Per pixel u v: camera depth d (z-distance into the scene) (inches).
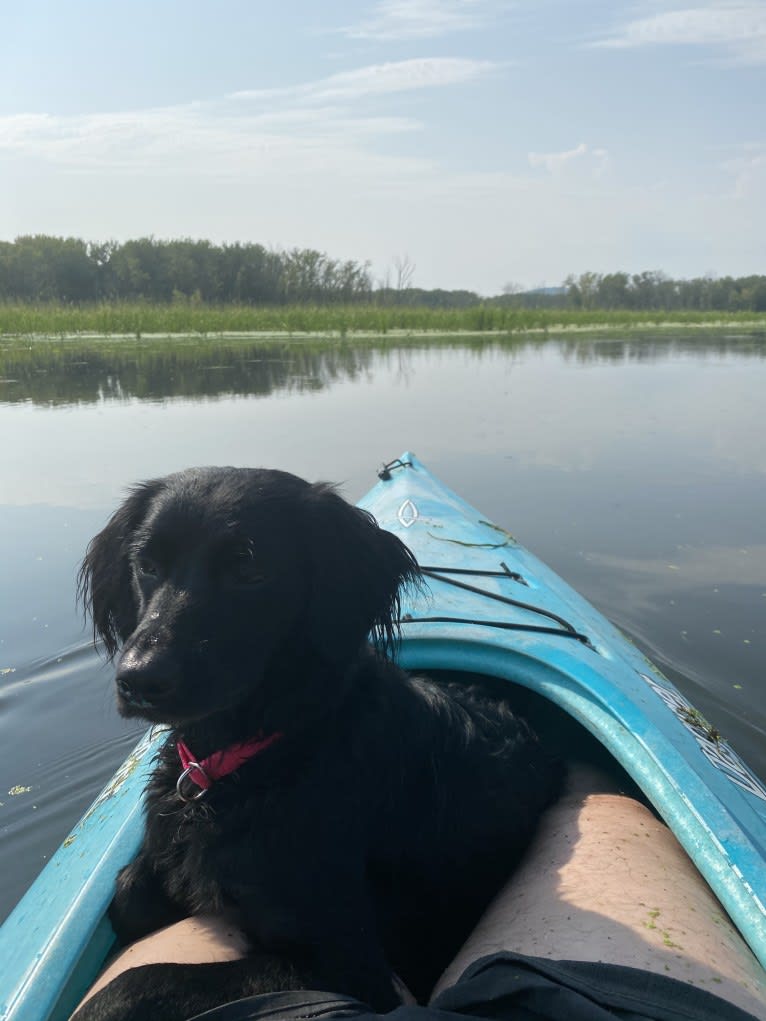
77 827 30.4
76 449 95.7
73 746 45.0
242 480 25.0
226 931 23.0
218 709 22.2
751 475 87.0
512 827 27.2
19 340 270.4
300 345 254.8
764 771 42.6
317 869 22.3
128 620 26.4
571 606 44.4
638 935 20.4
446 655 33.8
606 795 29.8
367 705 24.6
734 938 21.7
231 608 22.8
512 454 95.5
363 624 24.8
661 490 82.4
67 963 21.7
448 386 151.0
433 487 61.3
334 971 21.1
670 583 62.1
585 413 121.6
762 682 50.2
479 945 22.1
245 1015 17.5
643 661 42.9
